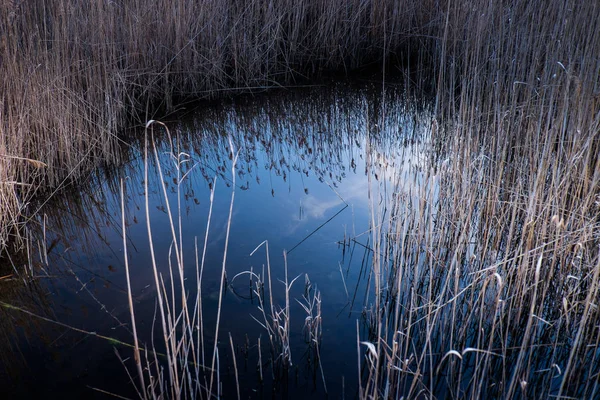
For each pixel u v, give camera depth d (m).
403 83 6.25
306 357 2.43
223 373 2.32
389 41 6.64
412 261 3.01
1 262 3.17
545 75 3.79
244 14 6.26
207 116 5.51
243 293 2.86
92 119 4.62
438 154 4.32
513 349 2.40
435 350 2.44
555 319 2.54
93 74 4.63
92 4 4.80
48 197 3.88
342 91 6.14
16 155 3.65
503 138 3.83
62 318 2.69
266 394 2.23
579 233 2.60
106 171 4.29
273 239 3.37
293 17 6.47
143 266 3.12
